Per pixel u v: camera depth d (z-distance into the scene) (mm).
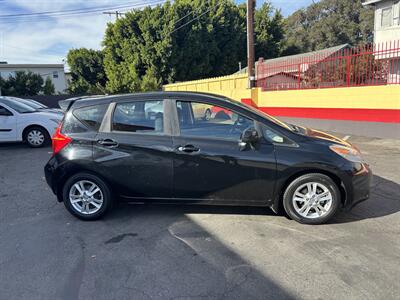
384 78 9578
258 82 15094
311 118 11883
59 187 4500
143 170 4266
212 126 4238
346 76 10609
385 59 9516
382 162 6922
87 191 4418
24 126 9672
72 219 4504
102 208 4391
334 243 3648
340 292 2834
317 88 11555
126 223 4324
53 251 3654
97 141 4344
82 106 4547
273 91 13703
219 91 18719
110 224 4312
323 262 3287
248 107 4355
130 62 35562
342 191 4117
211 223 4238
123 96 4484
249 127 4164
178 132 4254
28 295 2920
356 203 4137
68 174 4402
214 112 4254
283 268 3211
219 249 3604
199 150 4137
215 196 4234
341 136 10133
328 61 11227
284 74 13352
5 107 9766
